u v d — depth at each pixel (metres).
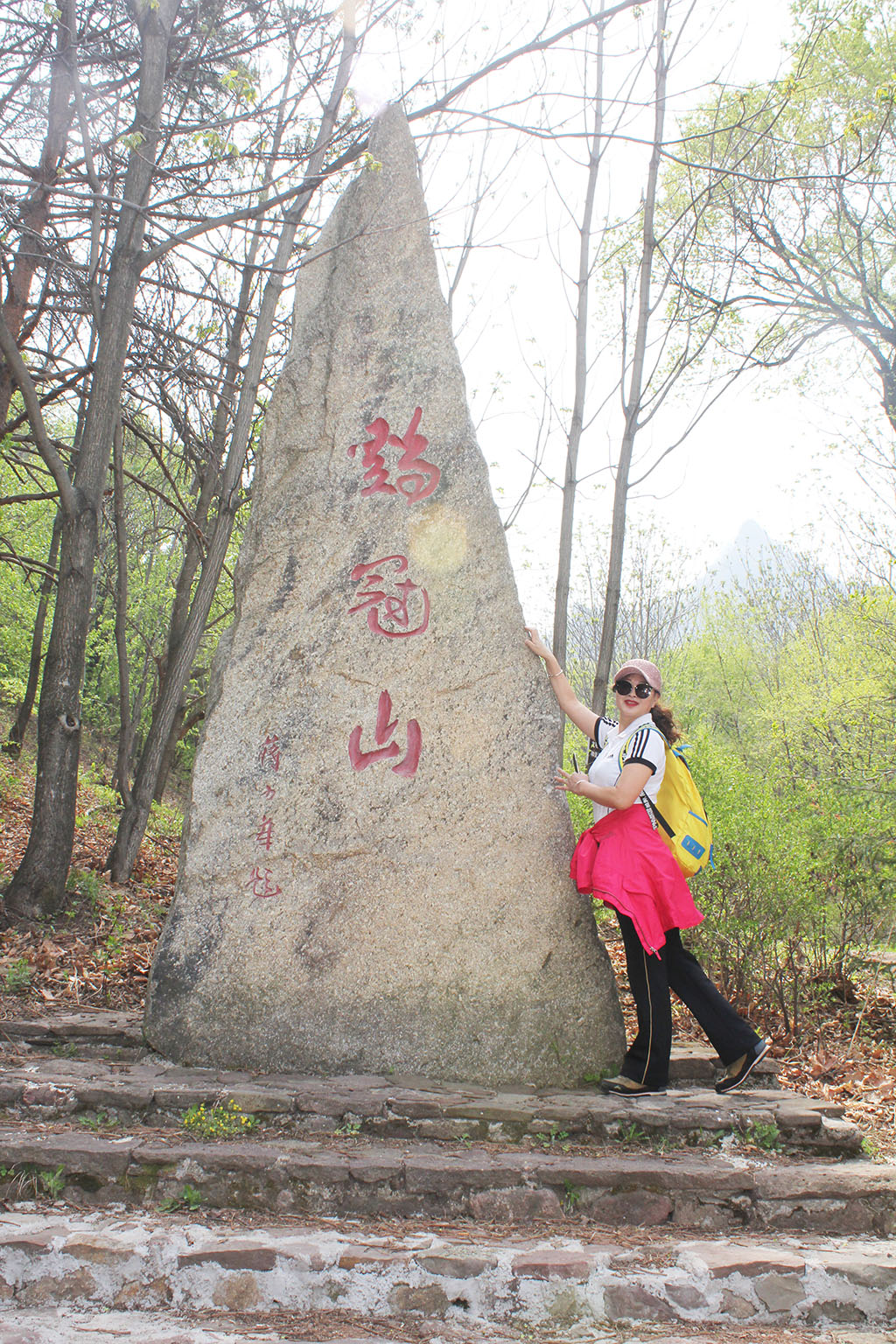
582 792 4.26
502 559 4.79
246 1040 4.29
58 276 7.86
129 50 7.54
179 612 10.97
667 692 17.92
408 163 5.11
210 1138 3.57
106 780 16.11
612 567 7.82
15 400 10.51
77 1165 3.35
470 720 4.64
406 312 4.98
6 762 14.30
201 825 4.52
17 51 6.92
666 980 4.20
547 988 4.40
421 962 4.38
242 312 7.73
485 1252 3.01
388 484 4.83
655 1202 3.39
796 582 18.02
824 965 6.56
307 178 6.23
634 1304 2.93
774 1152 3.74
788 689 14.01
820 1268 3.02
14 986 5.33
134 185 6.80
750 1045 4.12
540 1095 4.10
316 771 4.57
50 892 6.53
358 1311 2.90
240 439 8.05
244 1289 2.91
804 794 6.73
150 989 4.39
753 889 5.66
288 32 7.09
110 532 13.71
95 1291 2.90
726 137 11.13
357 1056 4.28
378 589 4.75
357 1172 3.36
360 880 4.46
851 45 11.09
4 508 11.82
